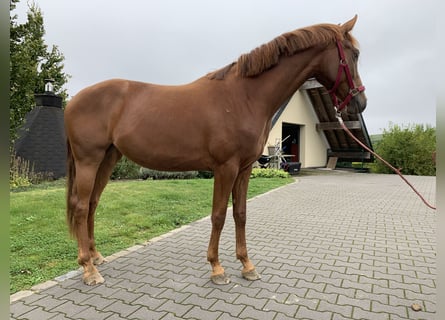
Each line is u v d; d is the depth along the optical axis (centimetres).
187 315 236
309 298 265
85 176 290
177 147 277
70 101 299
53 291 271
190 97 281
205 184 940
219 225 286
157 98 285
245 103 273
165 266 332
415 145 1667
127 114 284
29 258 334
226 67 292
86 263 291
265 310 245
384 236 459
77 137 287
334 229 496
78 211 292
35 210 522
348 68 277
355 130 1659
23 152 982
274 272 320
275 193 882
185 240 424
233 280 299
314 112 1830
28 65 864
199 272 318
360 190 969
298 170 1606
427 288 288
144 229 470
